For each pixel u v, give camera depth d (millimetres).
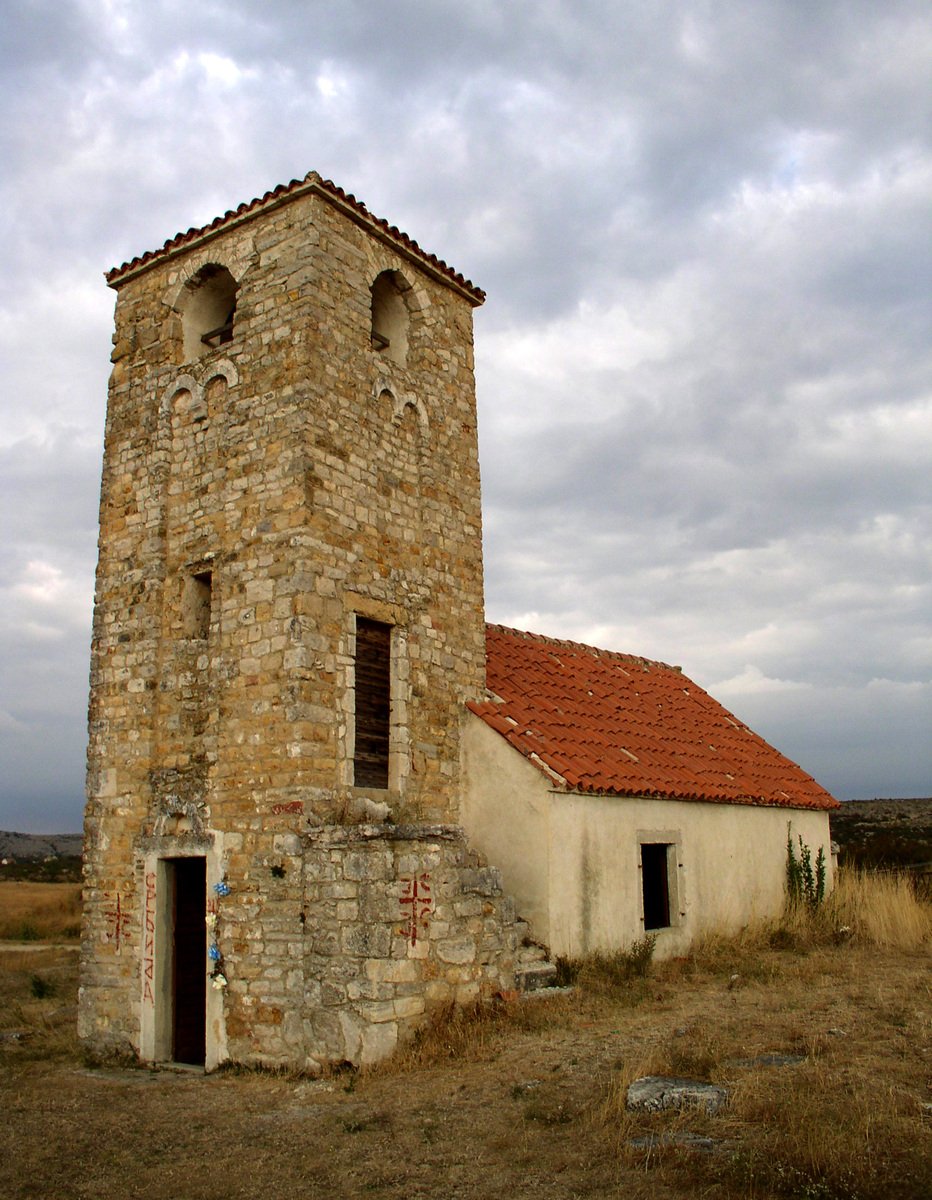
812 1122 6879
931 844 30422
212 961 11414
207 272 13984
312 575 11773
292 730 11359
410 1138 7797
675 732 18359
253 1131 8516
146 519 13523
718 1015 10719
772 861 18062
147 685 12938
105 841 13078
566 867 13125
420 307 14609
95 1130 8906
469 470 15062
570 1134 7434
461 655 14258
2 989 18859
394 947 10250
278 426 12328
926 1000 11031
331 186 12836
